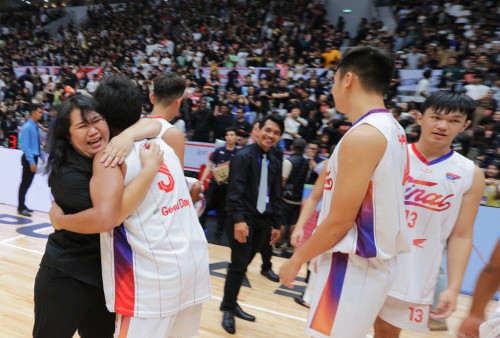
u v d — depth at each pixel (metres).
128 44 14.05
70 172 1.27
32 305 2.83
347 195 1.14
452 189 1.64
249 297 3.36
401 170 1.22
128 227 1.26
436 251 1.67
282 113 7.93
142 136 1.35
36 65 14.72
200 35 13.82
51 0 20.02
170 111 1.96
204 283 1.40
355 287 1.22
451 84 7.42
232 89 9.59
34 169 5.21
